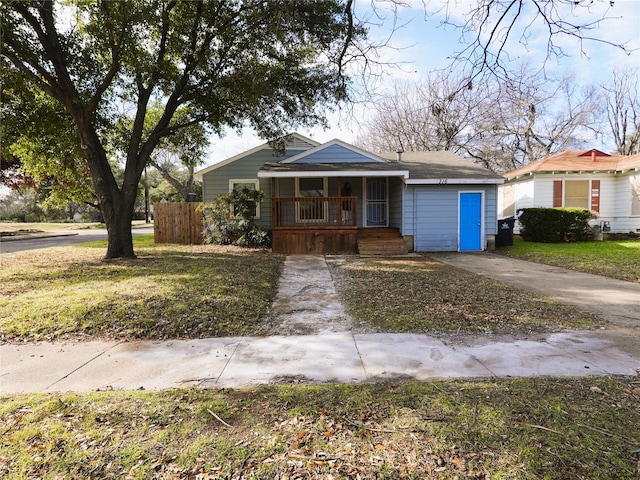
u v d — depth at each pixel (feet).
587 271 29.55
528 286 24.12
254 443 7.64
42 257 34.76
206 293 20.22
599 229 51.16
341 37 29.25
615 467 6.70
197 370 12.00
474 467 6.79
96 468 6.89
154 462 7.06
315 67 34.50
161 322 16.40
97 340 14.82
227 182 51.34
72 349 13.89
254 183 51.31
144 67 28.86
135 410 9.05
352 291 23.36
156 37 32.78
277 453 7.32
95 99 29.89
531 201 56.24
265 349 13.87
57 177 41.88
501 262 35.37
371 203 49.73
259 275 26.68
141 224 134.31
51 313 16.74
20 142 36.04
